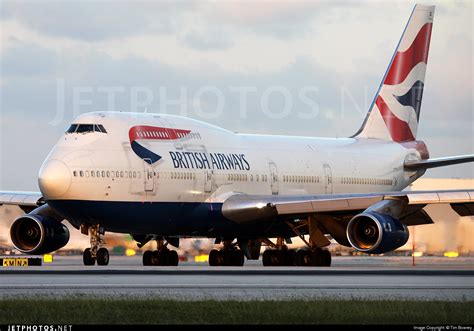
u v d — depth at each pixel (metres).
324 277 114.19
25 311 74.19
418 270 138.88
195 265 178.75
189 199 153.50
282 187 172.38
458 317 73.31
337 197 152.38
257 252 175.88
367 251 142.62
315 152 182.38
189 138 156.62
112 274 117.81
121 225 146.00
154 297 84.06
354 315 74.06
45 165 139.88
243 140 169.50
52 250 152.00
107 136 144.00
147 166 146.62
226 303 78.75
